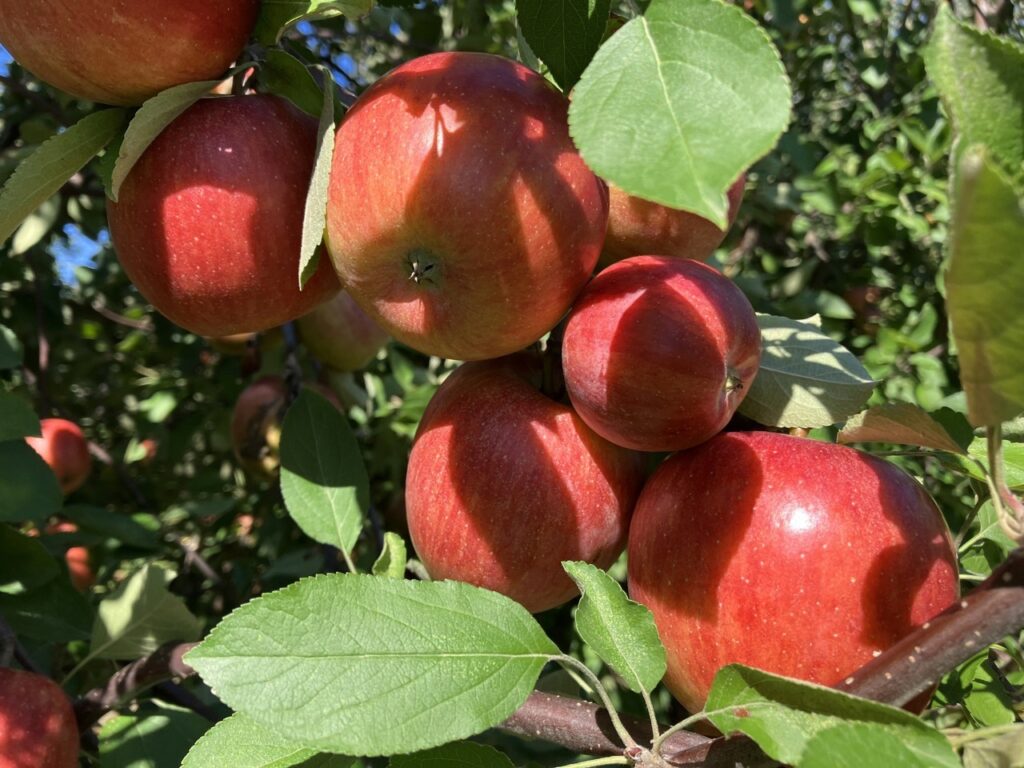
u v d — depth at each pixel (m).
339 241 0.22
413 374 0.58
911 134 0.65
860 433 0.21
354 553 0.54
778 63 0.14
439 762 0.19
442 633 0.18
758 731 0.15
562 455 0.24
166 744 0.31
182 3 0.21
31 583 0.36
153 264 0.25
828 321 0.66
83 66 0.22
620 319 0.21
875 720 0.14
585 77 0.15
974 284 0.12
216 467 0.77
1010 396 0.14
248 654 0.17
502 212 0.20
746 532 0.21
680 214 0.25
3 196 0.23
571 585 0.25
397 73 0.22
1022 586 0.15
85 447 0.60
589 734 0.22
